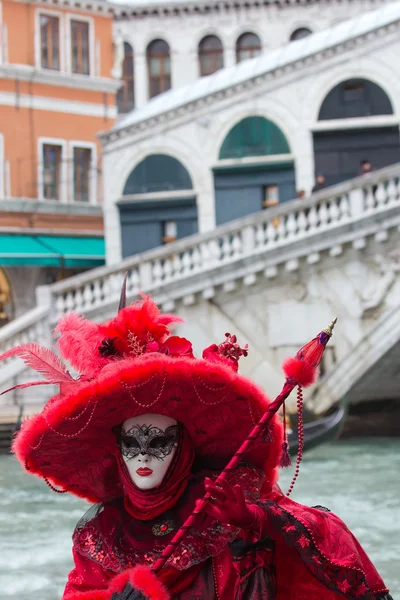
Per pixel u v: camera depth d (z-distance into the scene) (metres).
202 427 3.69
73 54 31.16
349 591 3.60
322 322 20.36
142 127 26.67
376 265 20.09
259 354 20.64
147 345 3.68
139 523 3.61
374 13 25.42
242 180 25.95
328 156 25.36
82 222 31.16
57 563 10.47
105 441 3.78
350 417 23.23
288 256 20.20
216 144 26.06
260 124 25.73
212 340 20.78
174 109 26.34
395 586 9.23
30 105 30.47
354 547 3.72
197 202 26.28
